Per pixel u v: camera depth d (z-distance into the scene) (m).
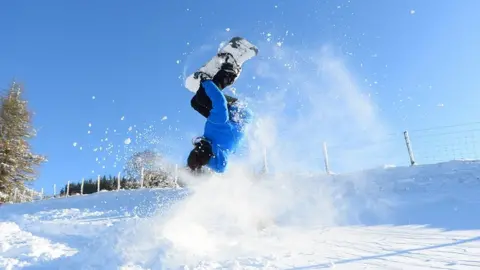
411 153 15.55
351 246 5.01
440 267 3.57
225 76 6.14
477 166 12.15
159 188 19.56
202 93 5.96
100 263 4.58
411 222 7.06
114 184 27.69
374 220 7.80
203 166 6.18
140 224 5.86
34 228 9.09
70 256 4.89
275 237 6.12
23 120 34.38
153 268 4.33
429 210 8.09
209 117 5.93
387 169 13.88
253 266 4.15
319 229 6.93
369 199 10.02
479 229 5.75
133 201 16.80
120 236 5.24
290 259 4.39
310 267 3.93
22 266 4.69
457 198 8.70
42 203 21.38
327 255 4.50
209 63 6.20
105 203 17.70
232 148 6.05
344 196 10.74
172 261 4.50
